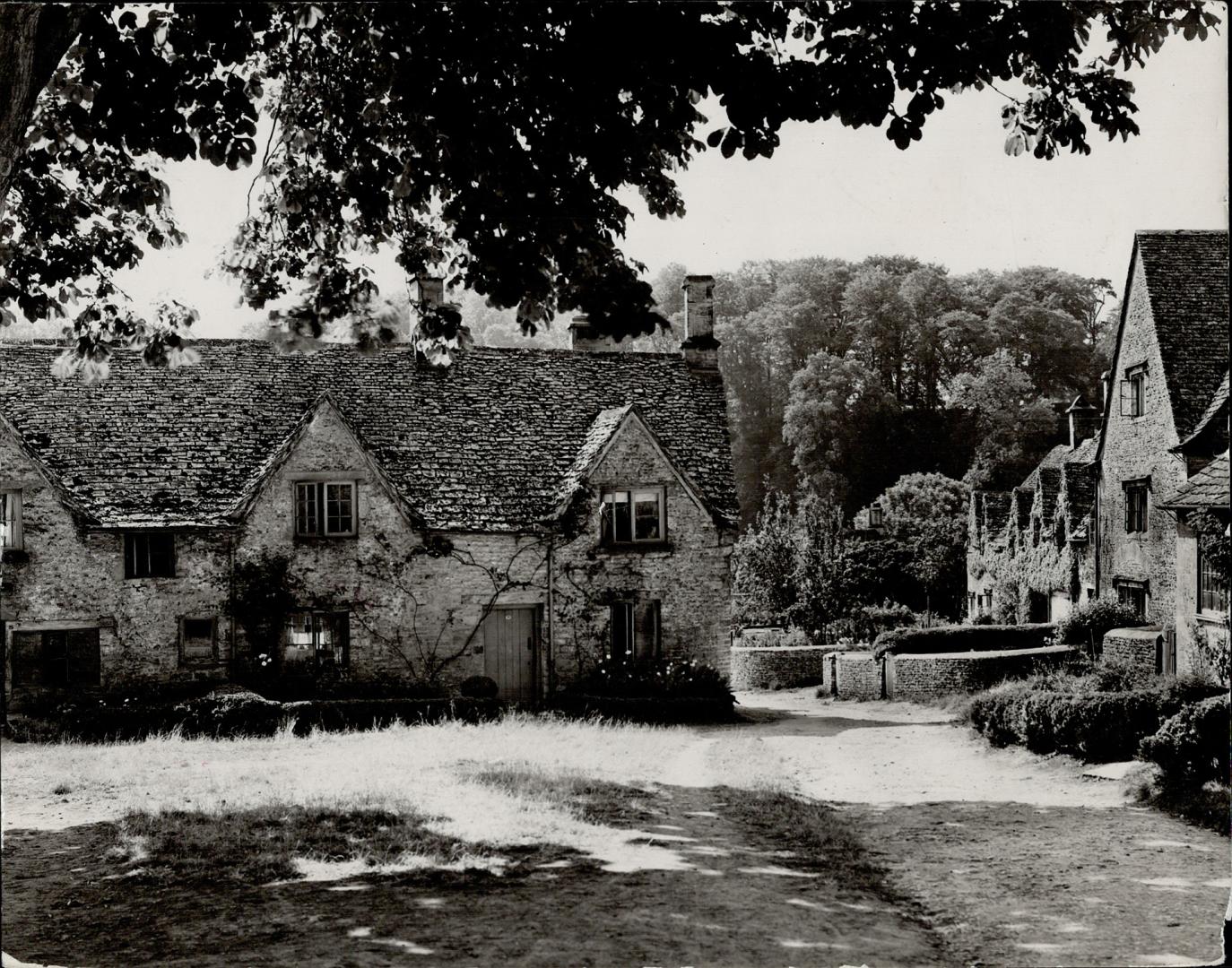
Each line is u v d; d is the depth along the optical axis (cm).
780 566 4425
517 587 2736
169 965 785
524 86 1077
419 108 1095
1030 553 3994
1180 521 2234
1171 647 2505
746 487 7625
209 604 2564
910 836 1245
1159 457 2688
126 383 2761
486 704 2519
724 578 2869
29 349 2789
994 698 1936
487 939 845
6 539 2462
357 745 1952
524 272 1106
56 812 1334
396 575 2667
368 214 1305
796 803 1431
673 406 3130
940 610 5131
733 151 1077
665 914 916
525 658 2759
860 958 815
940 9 1062
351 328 1498
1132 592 2917
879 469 6975
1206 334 2688
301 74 1295
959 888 1018
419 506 2698
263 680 2581
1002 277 7662
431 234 1447
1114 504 2998
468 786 1448
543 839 1174
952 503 5931
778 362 7738
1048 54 1083
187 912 922
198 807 1337
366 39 1130
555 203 1083
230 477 2641
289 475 2622
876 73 1068
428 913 914
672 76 1044
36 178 1394
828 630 4200
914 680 2962
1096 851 1143
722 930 877
